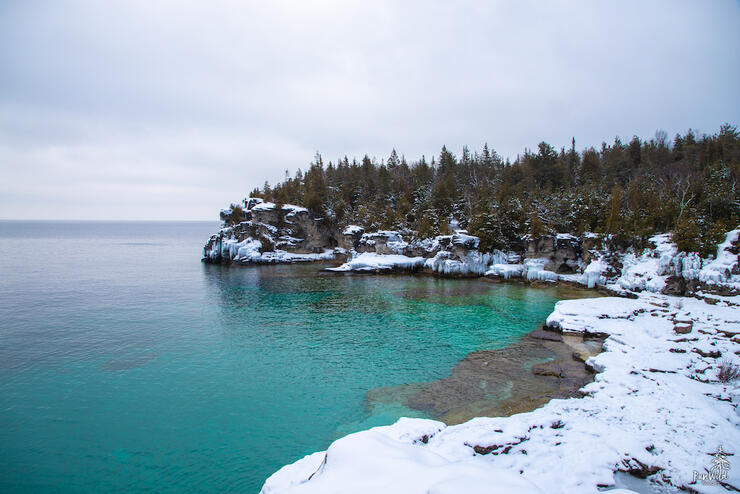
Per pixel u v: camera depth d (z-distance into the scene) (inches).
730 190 2292.1
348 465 409.1
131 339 1316.4
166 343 1272.1
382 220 3624.5
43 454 681.0
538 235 2534.5
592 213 2657.5
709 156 3270.2
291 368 1056.2
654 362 904.3
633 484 489.1
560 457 535.8
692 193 2393.0
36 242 7086.6
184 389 932.6
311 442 709.9
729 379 808.3
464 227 3459.6
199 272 2974.9
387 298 1962.4
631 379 821.2
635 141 4229.8
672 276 1599.4
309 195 4084.6
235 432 745.6
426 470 390.3
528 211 2979.8
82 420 792.9
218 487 594.9
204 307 1792.6
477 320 1524.4
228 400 876.0
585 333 1248.2
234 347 1230.3
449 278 2581.2
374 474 387.5
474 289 2187.5
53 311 1716.3
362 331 1393.9
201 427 764.0
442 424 627.2
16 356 1151.0
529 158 4817.9
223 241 3639.3
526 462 522.3
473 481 350.3
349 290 2192.4
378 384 948.6
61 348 1222.9
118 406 850.1
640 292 1700.3
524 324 1459.2
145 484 604.1
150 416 807.7
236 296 2041.1
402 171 6003.9
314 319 1567.4
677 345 998.4
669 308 1369.3
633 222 2230.6
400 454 438.0
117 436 734.5
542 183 4045.3
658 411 674.8
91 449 694.5
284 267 3255.4
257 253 3415.4
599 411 689.6
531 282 2311.8
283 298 1987.0
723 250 1529.3
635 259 1977.1
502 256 2652.6
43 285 2381.9
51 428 764.0
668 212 2110.0
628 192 2832.2
